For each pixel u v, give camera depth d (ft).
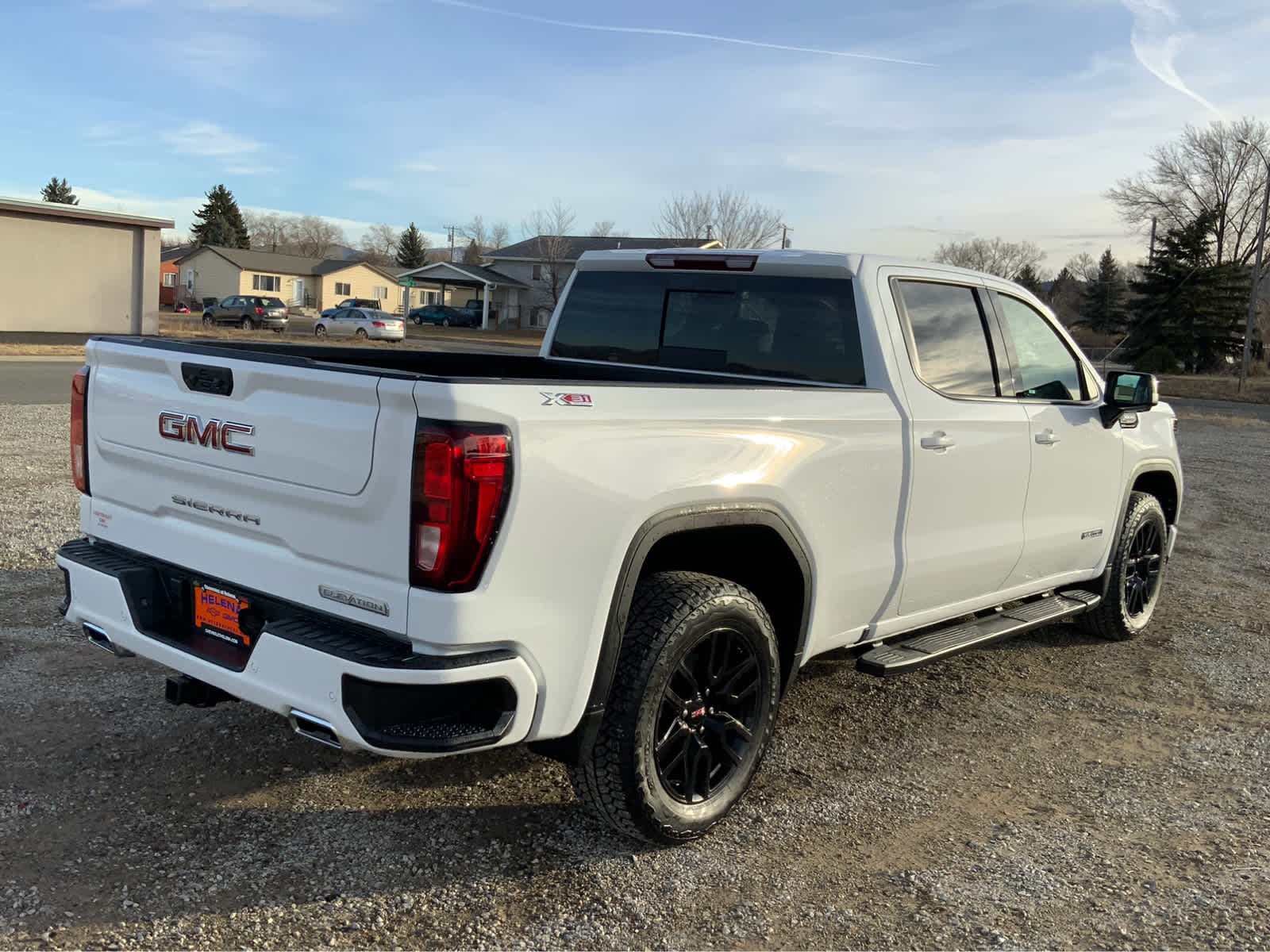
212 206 340.18
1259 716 15.78
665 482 10.01
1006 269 287.07
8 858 10.14
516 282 227.81
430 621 8.61
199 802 11.51
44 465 31.14
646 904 9.97
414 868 10.39
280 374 9.40
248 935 9.13
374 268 264.11
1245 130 189.98
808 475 11.61
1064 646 19.21
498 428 8.69
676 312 15.25
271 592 9.79
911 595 13.71
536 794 12.16
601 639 9.75
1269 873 11.00
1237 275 167.84
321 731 9.17
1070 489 16.53
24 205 91.50
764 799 12.38
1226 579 24.76
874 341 13.15
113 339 11.40
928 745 14.29
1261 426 74.54
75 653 15.72
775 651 11.54
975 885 10.59
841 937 9.57
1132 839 11.71
